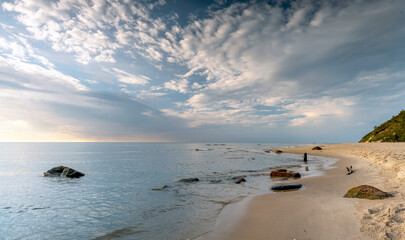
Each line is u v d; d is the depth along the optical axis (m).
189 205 11.31
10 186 18.36
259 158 43.94
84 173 25.50
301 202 10.16
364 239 5.64
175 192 14.52
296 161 35.97
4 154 67.19
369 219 6.78
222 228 7.80
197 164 34.28
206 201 12.02
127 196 14.05
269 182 17.39
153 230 8.16
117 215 10.29
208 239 6.92
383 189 10.57
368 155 30.23
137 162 39.47
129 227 8.67
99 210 11.20
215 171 25.47
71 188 17.25
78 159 47.47
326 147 63.84
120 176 22.98
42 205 12.50
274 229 7.20
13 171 28.70
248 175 21.64
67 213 10.86
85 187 17.55
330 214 7.91
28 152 79.88
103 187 17.36
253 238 6.67
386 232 5.71
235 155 55.06
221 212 9.82
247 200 11.61
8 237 8.15
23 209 11.76
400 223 6.11
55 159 48.06
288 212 8.83
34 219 10.09
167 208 11.00
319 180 16.06
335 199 9.98
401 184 11.03
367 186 9.95
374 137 64.62
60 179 21.67
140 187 16.94
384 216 6.73
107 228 8.70
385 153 28.94
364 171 17.81
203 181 18.41
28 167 33.41
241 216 8.96
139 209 11.08
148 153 71.31
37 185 18.69
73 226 9.09
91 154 67.06
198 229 7.92
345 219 7.17
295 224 7.42
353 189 10.28
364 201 8.94
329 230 6.54
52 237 8.06
